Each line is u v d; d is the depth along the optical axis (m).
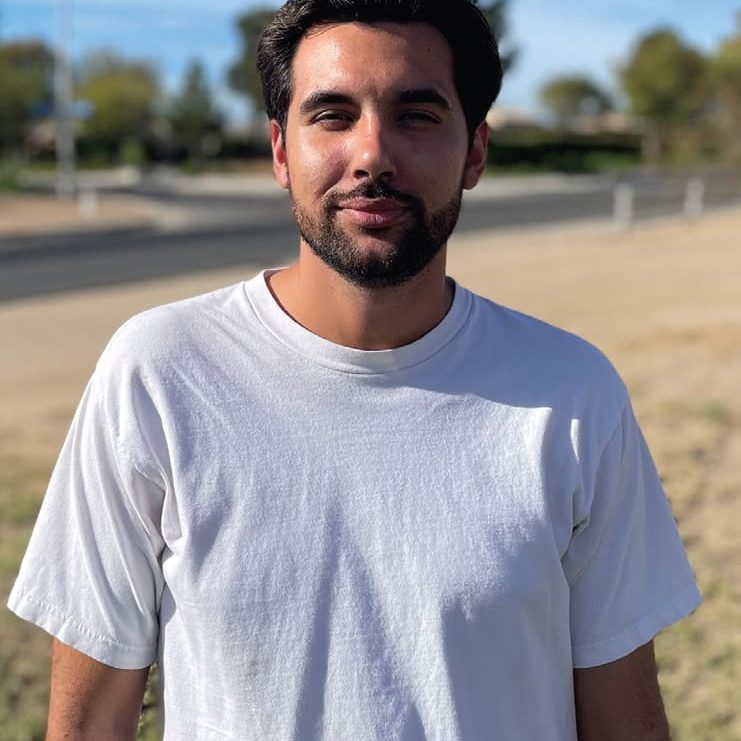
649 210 23.98
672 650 3.84
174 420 1.54
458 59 1.59
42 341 9.80
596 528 1.61
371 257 1.54
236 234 20.64
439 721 1.47
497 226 21.78
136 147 54.66
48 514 1.61
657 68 50.44
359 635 1.48
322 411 1.56
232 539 1.49
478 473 1.55
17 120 49.72
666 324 9.62
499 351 1.64
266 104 1.71
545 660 1.56
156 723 1.97
